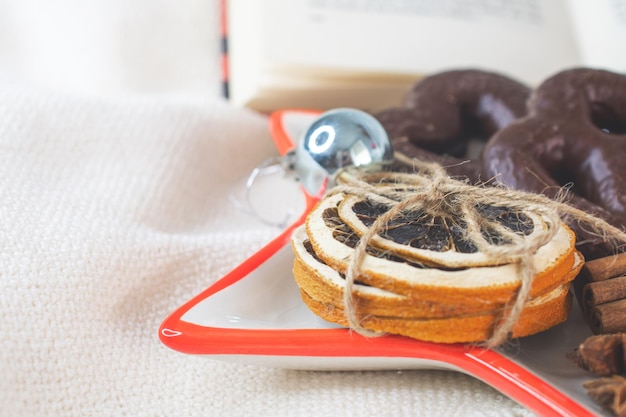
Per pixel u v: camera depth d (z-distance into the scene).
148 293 0.25
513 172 0.25
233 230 0.29
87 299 0.23
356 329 0.21
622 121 0.27
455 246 0.21
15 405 0.21
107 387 0.23
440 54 0.35
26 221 0.25
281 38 0.33
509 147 0.25
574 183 0.26
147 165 0.29
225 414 0.22
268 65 0.33
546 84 0.27
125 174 0.29
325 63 0.33
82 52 0.38
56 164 0.28
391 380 0.23
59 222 0.25
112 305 0.24
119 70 0.38
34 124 0.28
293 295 0.24
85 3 0.39
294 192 0.31
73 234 0.25
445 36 0.35
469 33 0.36
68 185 0.27
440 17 0.36
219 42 0.39
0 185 0.26
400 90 0.35
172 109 0.31
